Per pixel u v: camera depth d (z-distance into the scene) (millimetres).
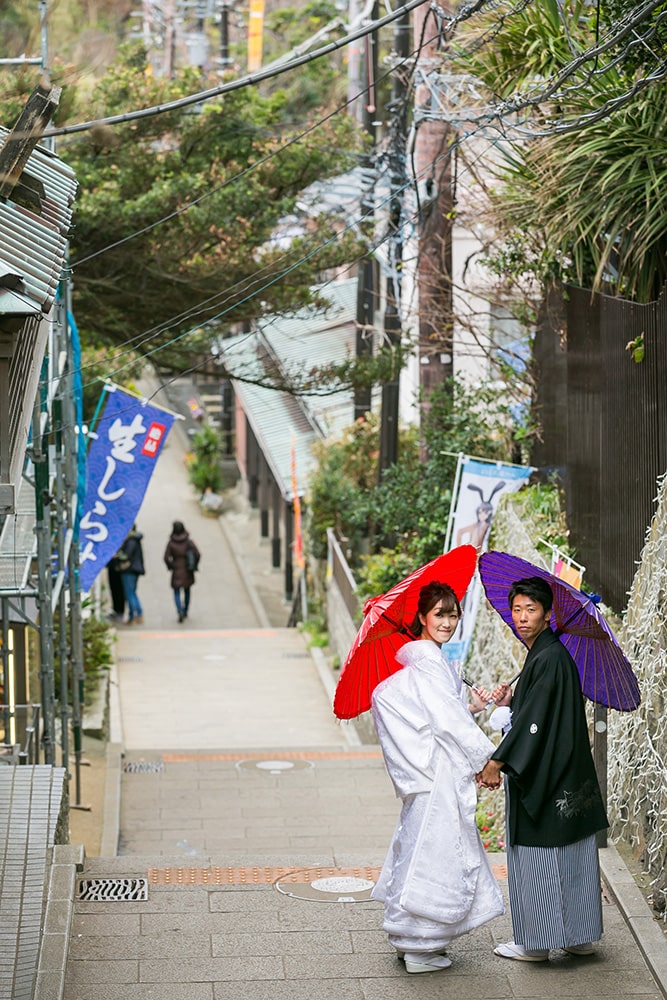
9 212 9203
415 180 16641
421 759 7551
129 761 17625
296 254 20047
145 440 18516
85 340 22891
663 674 9320
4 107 12531
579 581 12375
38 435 12484
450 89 15227
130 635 29297
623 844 9773
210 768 17234
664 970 7609
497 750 7582
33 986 7340
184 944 8195
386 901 7750
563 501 15102
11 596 12750
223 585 36281
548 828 7637
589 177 12766
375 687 7961
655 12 11336
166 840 14227
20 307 7102
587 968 7805
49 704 12852
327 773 16984
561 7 12125
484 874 7645
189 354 21078
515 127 12719
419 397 19906
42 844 9484
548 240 13969
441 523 19922
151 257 18891
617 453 12469
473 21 14656
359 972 7773
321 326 34219
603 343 12867
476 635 17062
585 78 12359
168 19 37875
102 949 8109
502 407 19141
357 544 27609
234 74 20000
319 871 9711
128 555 31984
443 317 19062
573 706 7633
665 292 11211
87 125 11531
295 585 33969
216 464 44688
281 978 7699
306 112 34469
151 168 19500
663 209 12195
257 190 19641
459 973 7742
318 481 28031
